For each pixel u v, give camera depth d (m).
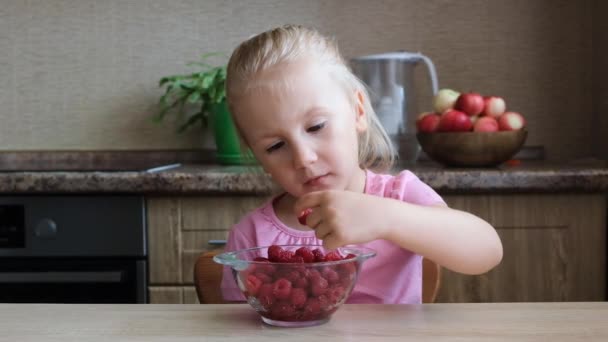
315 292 0.69
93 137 2.50
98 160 2.48
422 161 2.38
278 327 0.71
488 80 2.40
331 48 1.05
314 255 0.76
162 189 1.84
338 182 0.97
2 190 1.86
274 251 0.75
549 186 1.79
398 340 0.65
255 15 2.44
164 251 1.88
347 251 0.81
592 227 1.82
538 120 2.40
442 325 0.70
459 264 0.88
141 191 1.85
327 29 2.42
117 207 1.87
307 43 1.01
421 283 1.13
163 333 0.69
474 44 2.40
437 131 2.01
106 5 2.47
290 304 0.69
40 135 2.51
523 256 1.82
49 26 2.48
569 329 0.68
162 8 2.46
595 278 1.82
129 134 2.50
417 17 2.40
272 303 0.69
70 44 2.49
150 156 2.48
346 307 0.78
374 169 1.34
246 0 2.44
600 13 2.28
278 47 0.99
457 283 1.83
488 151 1.92
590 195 1.81
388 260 1.11
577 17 2.37
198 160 2.48
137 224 1.87
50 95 2.50
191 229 1.87
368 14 2.41
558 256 1.82
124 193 1.87
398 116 2.12
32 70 2.49
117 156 2.48
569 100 2.39
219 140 2.25
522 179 1.79
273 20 2.44
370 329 0.69
